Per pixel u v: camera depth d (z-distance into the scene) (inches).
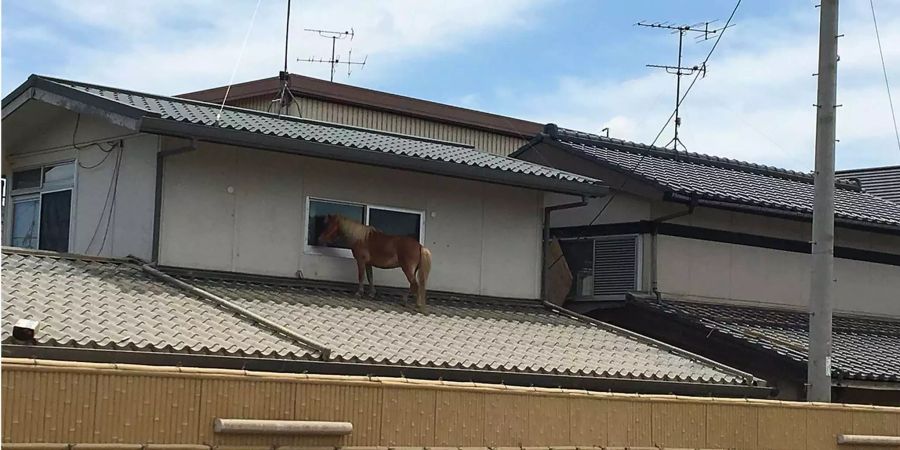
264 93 829.2
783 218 724.0
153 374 300.0
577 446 392.8
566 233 725.3
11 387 275.1
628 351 530.0
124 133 517.3
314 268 537.6
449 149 625.6
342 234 536.7
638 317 660.1
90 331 368.5
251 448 315.3
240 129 487.2
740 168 822.5
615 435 404.2
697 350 621.3
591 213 713.0
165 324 399.9
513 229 613.3
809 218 725.9
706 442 431.2
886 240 814.5
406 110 877.2
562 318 588.7
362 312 500.4
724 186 726.5
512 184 582.6
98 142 531.2
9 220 581.6
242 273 514.3
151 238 494.3
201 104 583.8
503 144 951.6
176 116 489.4
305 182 539.2
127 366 296.4
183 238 498.6
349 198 553.6
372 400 342.3
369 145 539.8
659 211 684.1
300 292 516.1
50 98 512.4
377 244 538.3
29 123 553.6
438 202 585.3
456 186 593.0
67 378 285.4
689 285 692.1
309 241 538.3
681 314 629.9
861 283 794.8
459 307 562.6
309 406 328.8
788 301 739.4
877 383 575.8
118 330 377.4
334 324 465.1
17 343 335.6
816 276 495.2
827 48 495.5
